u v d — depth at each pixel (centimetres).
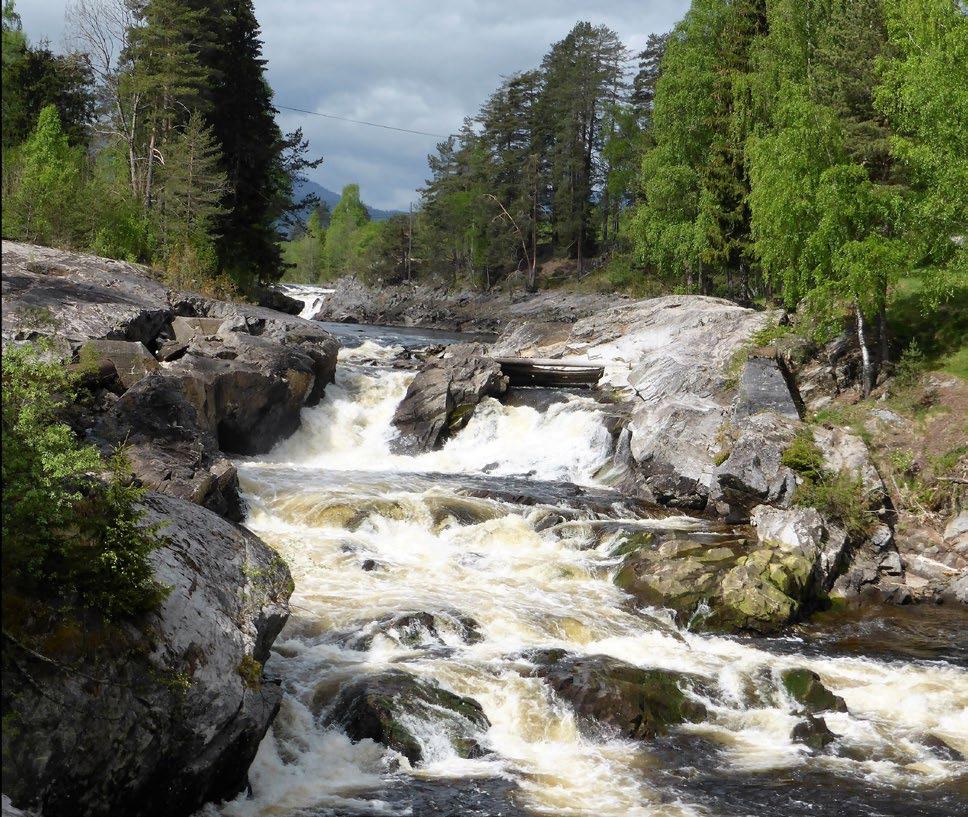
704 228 5053
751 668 1584
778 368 2939
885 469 2514
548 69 10006
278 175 5831
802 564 2039
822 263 2861
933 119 2775
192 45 4947
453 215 10606
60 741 821
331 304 9538
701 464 2625
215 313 3297
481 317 8000
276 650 1461
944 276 2773
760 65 4559
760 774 1275
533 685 1422
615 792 1205
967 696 1575
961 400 2639
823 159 2869
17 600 828
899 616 2041
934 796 1224
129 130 5138
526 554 2120
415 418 3125
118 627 903
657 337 3697
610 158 8788
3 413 913
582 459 2947
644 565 2019
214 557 1156
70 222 3947
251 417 2762
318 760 1219
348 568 1895
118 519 933
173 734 938
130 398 2114
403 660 1485
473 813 1124
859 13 3762
